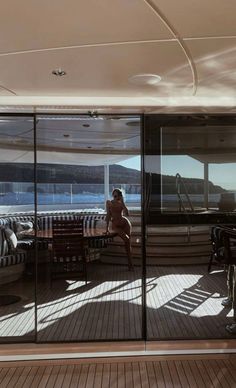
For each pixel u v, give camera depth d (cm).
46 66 231
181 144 331
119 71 241
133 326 345
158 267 345
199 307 345
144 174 333
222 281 347
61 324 354
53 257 443
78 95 307
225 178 334
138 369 295
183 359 312
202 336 325
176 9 154
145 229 341
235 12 158
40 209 441
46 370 296
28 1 145
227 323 342
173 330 333
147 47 198
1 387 269
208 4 150
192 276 344
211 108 326
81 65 228
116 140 382
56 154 423
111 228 402
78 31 176
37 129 382
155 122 329
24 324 361
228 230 339
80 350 310
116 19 163
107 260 412
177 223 338
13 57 213
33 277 461
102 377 282
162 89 288
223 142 331
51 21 165
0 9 152
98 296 407
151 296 343
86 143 407
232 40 189
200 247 342
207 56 213
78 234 430
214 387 266
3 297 428
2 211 479
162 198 336
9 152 448
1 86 277
